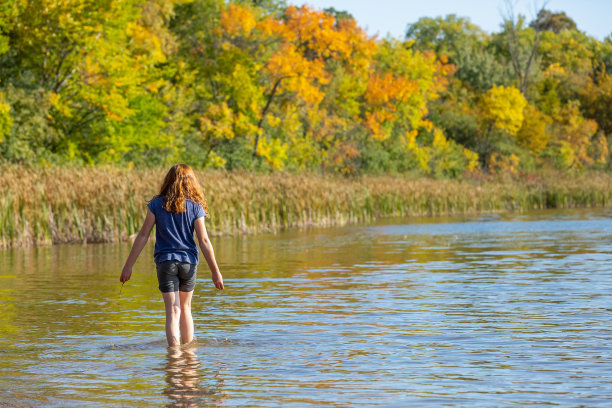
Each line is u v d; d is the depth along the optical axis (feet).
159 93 185.47
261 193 125.80
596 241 91.20
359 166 252.21
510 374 25.76
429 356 28.78
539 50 439.63
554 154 325.21
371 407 21.90
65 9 142.51
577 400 22.39
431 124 292.61
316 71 214.69
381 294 46.70
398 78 275.18
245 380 25.31
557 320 36.47
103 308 41.88
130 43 172.04
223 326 35.73
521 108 305.94
